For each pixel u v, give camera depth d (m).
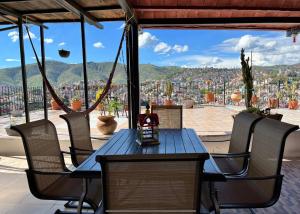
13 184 3.54
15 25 5.20
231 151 3.03
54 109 8.97
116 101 5.73
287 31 6.06
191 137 2.76
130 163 1.32
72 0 4.01
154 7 4.36
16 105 7.41
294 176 3.66
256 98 7.11
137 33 4.95
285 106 8.29
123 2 3.60
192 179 1.35
